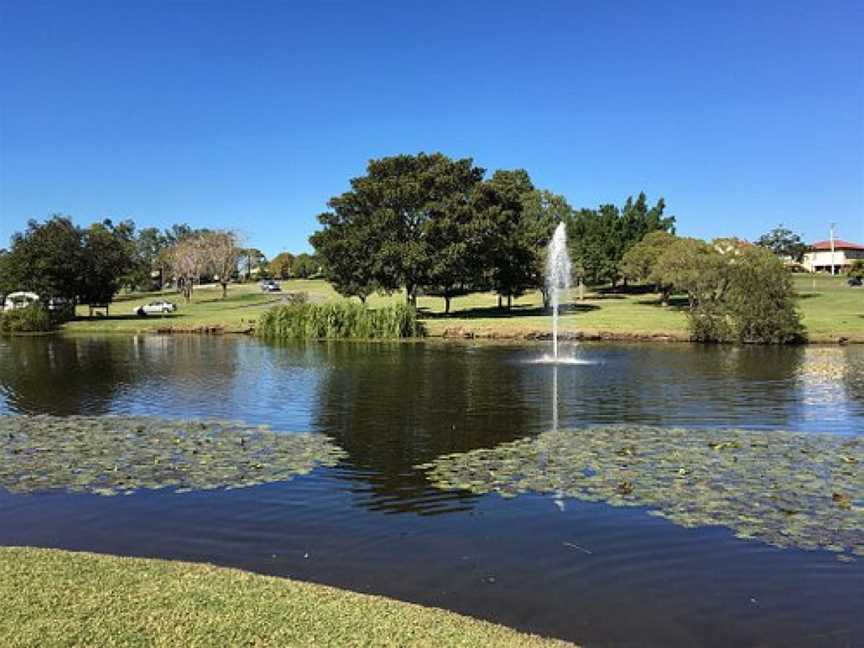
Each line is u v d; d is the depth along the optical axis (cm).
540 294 8556
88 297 6762
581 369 2845
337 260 5891
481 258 5819
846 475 1214
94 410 1973
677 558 867
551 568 840
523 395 2173
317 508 1067
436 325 4788
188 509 1062
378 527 981
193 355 3566
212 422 1762
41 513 1046
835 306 5878
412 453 1411
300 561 863
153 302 8850
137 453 1415
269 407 1986
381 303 7600
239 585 714
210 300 9425
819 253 13688
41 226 6600
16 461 1350
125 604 652
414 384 2427
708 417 1806
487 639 611
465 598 761
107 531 970
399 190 5612
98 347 4141
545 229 7019
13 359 3475
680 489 1138
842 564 846
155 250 16288
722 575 819
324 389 2323
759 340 3997
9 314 5406
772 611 732
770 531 949
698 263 4422
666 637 679
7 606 643
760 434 1570
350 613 652
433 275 5647
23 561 777
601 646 661
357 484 1191
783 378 2548
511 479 1209
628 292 8769
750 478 1197
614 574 823
